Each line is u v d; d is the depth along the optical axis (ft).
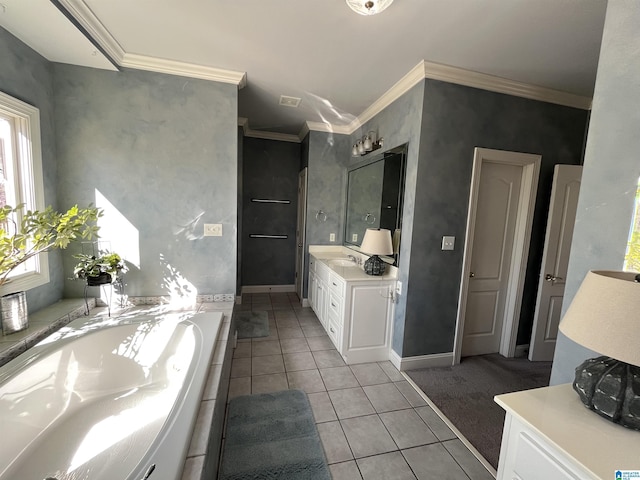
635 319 2.38
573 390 3.48
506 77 7.36
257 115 11.18
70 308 6.91
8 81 5.64
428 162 7.38
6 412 4.43
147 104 7.40
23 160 6.15
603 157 3.67
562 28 5.37
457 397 6.97
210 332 6.35
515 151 8.06
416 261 7.70
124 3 5.12
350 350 8.32
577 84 7.57
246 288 15.15
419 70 7.02
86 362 5.96
